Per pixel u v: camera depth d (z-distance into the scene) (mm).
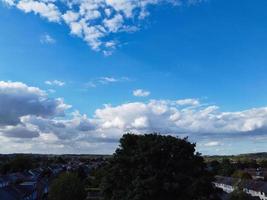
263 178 145250
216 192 41938
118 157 42219
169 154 41969
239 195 86000
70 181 87438
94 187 123312
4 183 113750
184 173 41312
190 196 39531
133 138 44656
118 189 40812
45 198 112312
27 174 147375
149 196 38469
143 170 40656
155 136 44000
